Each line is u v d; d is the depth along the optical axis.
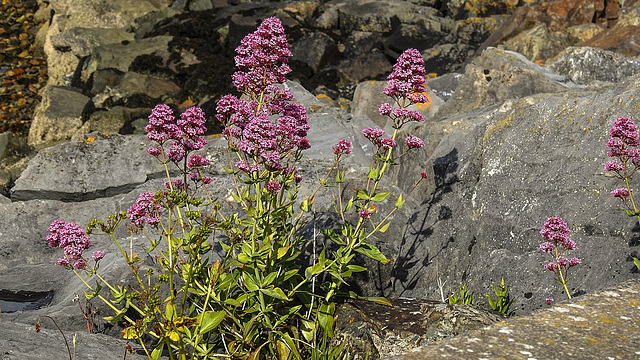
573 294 4.26
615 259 4.19
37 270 5.25
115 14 18.67
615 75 9.18
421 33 16.28
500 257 4.74
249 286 3.73
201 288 3.80
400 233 5.79
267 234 3.96
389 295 5.21
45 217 6.51
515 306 4.44
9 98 17.28
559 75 8.88
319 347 3.98
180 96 15.13
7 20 20.48
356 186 6.31
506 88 8.23
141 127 14.19
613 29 12.51
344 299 4.41
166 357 3.99
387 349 3.82
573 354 2.38
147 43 16.55
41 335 3.65
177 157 3.98
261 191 4.28
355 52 16.08
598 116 4.93
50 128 14.35
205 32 16.83
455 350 2.40
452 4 17.45
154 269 4.41
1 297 4.91
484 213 5.11
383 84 10.04
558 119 5.19
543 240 4.62
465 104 8.42
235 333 3.80
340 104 13.30
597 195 4.55
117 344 3.84
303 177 6.40
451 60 15.25
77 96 15.27
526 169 5.09
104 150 6.92
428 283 5.11
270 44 4.06
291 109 4.21
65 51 17.81
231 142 4.20
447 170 5.68
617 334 2.52
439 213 5.49
